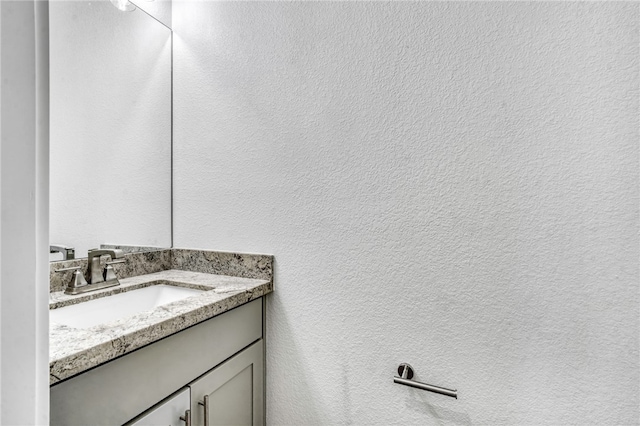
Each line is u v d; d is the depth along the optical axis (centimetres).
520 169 84
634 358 74
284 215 113
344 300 104
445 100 92
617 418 76
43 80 26
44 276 26
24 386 25
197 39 132
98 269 107
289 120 113
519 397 84
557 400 81
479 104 88
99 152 115
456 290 91
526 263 84
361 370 102
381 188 99
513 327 85
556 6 81
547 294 82
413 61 96
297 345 111
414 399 95
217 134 126
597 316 77
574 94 79
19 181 24
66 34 107
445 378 91
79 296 96
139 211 126
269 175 116
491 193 87
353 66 103
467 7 90
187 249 132
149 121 129
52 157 103
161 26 134
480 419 88
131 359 69
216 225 126
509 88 85
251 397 108
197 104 131
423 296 94
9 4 24
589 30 78
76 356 58
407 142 96
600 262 77
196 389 85
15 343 24
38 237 25
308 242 110
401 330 97
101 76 116
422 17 95
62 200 105
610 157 76
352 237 103
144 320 75
